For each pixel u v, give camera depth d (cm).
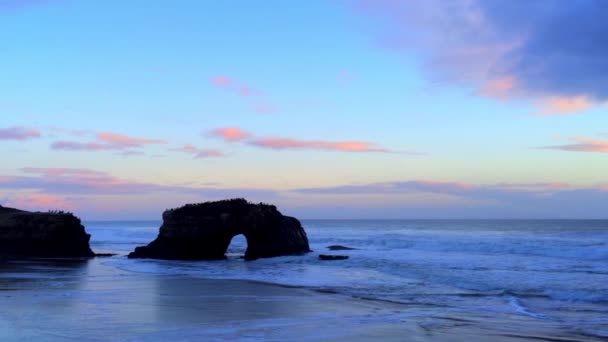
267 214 5088
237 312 1884
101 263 4278
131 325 1606
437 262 3591
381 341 1408
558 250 4069
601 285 2419
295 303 2119
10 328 1535
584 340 1423
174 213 5062
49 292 2373
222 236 5109
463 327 1602
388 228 13512
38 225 5134
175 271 3625
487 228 12612
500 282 2584
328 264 3928
